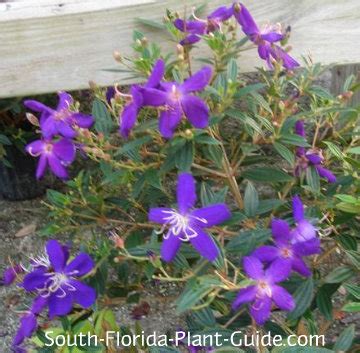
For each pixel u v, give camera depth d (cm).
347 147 52
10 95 53
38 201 83
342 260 56
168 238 39
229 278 42
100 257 48
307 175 48
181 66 46
